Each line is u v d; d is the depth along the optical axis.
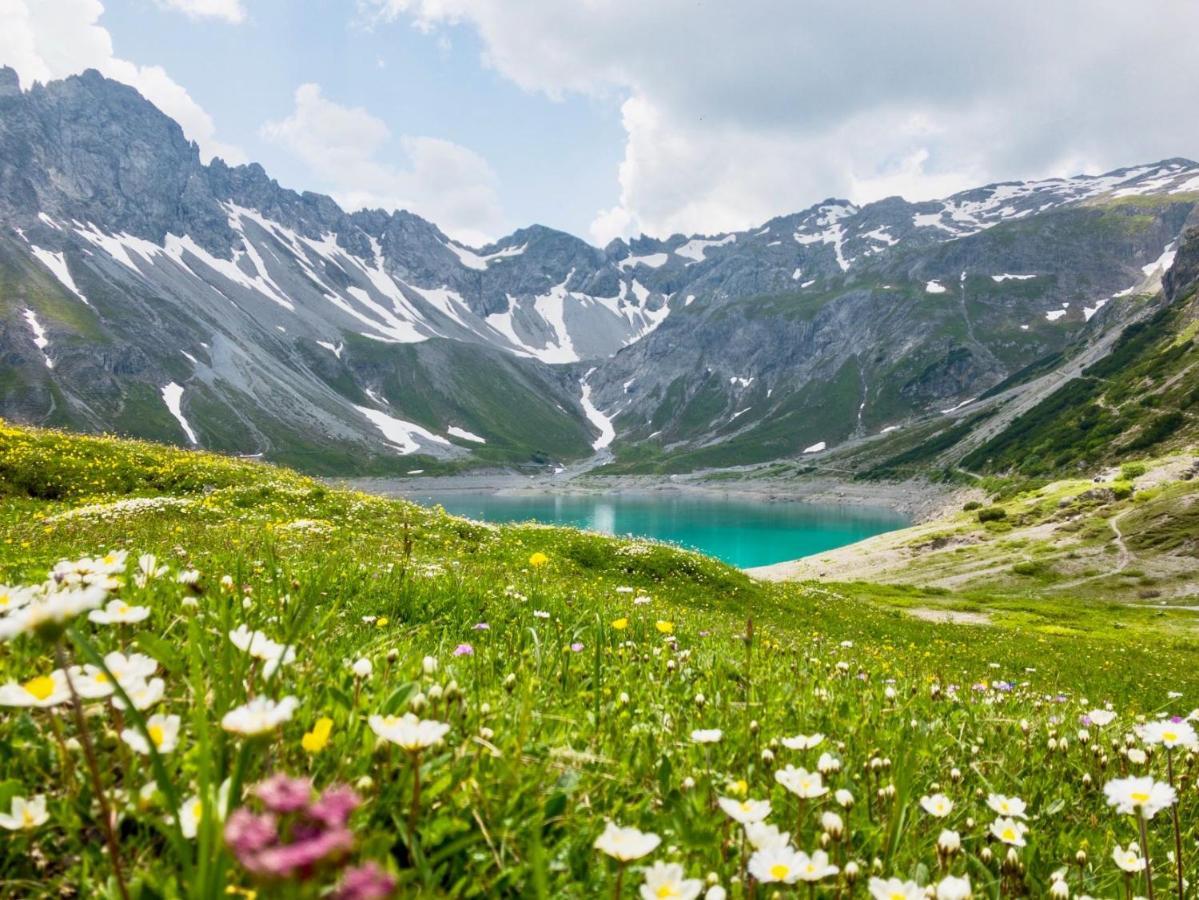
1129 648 38.62
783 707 4.79
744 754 3.74
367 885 0.66
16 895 2.03
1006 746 5.15
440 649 4.98
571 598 9.71
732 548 160.50
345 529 22.08
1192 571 83.44
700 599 27.97
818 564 115.81
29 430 27.67
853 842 3.03
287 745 2.56
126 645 3.35
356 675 3.00
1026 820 3.61
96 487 25.00
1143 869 2.93
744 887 2.43
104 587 3.60
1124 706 12.59
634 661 6.17
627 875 2.43
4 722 2.66
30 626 1.64
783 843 2.18
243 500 25.48
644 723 4.06
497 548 26.66
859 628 29.34
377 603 7.34
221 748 2.18
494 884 2.24
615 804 2.79
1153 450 163.75
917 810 3.39
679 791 3.00
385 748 2.53
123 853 2.16
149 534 13.90
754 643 8.00
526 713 2.87
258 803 2.03
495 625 7.08
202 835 1.54
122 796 2.19
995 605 69.31
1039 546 99.94
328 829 0.69
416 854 2.10
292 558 10.41
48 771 2.48
